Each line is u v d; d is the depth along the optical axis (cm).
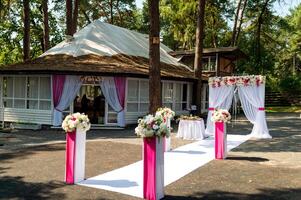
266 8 3722
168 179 779
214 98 1656
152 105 1475
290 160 1009
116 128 1809
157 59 1480
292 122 2277
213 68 2948
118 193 668
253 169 887
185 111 2503
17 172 820
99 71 1794
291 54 5425
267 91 4066
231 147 1253
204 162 973
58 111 1805
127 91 1936
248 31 3966
